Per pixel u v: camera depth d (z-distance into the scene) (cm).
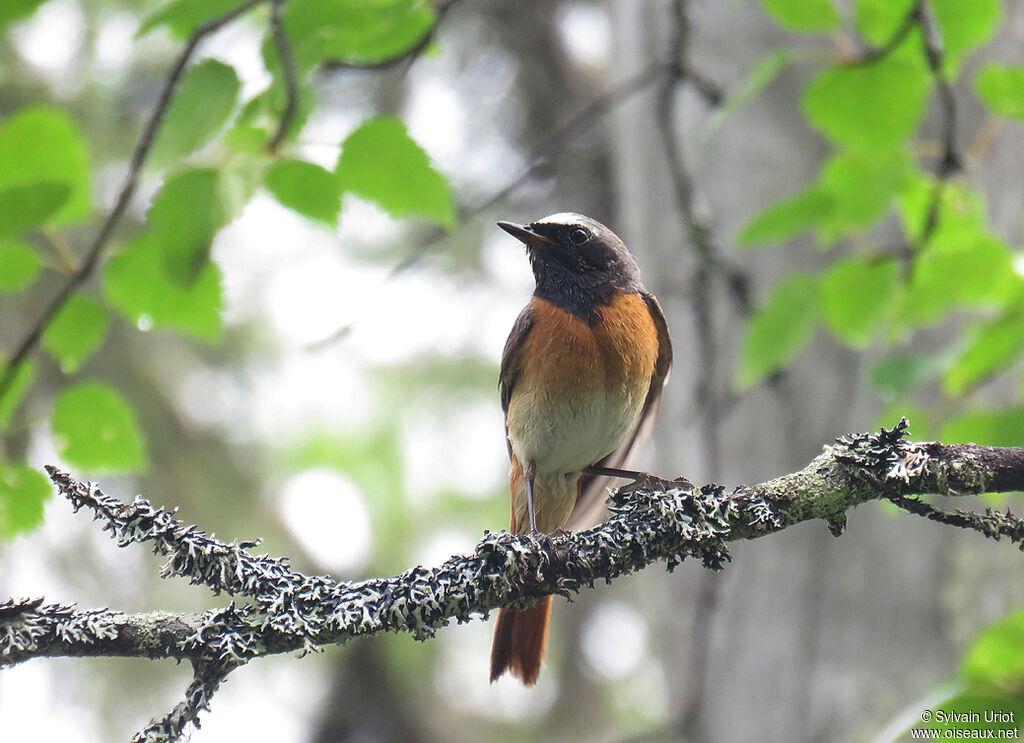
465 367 1809
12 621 503
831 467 593
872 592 1025
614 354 941
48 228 670
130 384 1555
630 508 602
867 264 782
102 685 1555
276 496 1697
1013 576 970
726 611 1085
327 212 615
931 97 1048
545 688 1877
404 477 1783
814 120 736
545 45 1648
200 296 691
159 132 581
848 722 992
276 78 612
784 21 721
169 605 1520
